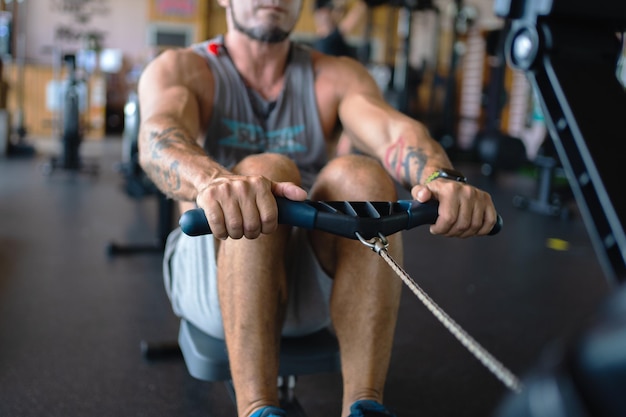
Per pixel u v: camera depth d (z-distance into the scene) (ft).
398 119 3.83
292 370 3.43
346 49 14.56
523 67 3.51
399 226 2.69
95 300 6.82
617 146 3.12
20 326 5.96
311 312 3.58
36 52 28.53
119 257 8.61
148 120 3.54
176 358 5.40
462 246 10.32
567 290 8.11
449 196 2.80
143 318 6.35
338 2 18.31
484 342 6.11
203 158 3.06
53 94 18.85
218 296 3.27
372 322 3.11
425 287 7.92
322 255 3.39
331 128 4.34
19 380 4.83
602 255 3.07
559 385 1.03
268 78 4.13
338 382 5.05
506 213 13.57
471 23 22.13
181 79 3.93
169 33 29.01
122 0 29.09
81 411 4.41
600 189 3.01
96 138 25.99
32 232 9.82
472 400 4.86
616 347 0.96
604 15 3.35
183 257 3.79
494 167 17.83
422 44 29.01
